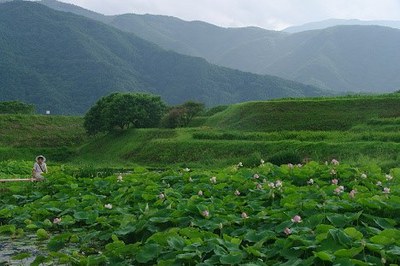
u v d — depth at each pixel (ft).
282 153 114.11
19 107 322.55
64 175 49.26
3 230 30.73
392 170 41.65
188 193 38.17
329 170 40.98
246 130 185.78
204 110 265.34
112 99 224.53
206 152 156.87
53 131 254.27
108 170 69.46
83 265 22.58
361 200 26.84
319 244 20.84
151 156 170.50
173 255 21.53
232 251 20.57
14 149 216.33
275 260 21.09
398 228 25.14
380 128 156.76
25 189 46.96
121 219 29.81
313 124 177.68
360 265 18.25
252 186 36.88
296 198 29.91
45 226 32.50
